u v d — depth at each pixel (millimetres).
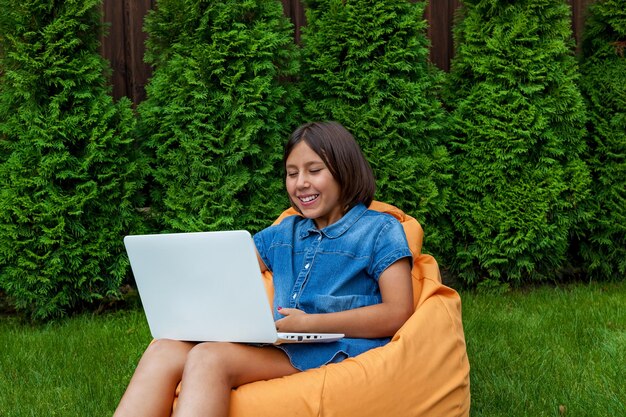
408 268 1975
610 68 4418
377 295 2000
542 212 4090
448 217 4285
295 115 4004
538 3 4117
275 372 1769
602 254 4508
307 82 4109
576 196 4188
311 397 1672
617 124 4309
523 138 4070
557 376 2633
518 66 4109
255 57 3777
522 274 4359
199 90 3730
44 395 2611
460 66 4289
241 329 1688
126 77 4355
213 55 3697
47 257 3635
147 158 3840
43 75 3623
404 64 3967
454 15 4457
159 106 3871
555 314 3561
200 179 3795
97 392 2623
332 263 2002
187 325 1770
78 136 3668
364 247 2000
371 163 3934
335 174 2029
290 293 2023
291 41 3986
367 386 1728
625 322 3400
